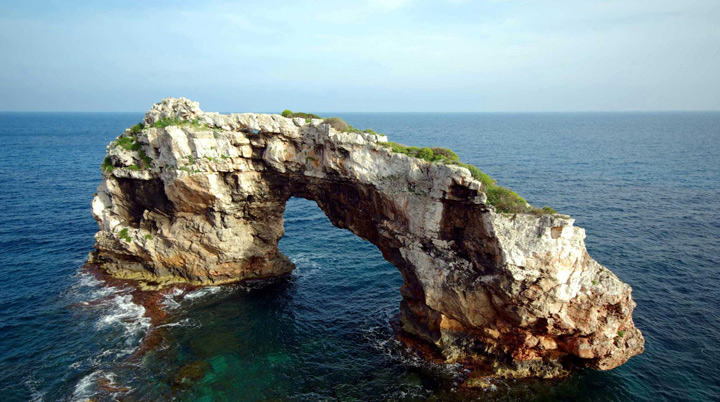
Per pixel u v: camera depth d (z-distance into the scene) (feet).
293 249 186.19
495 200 98.99
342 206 137.39
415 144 510.58
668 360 106.63
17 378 99.60
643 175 321.11
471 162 376.27
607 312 97.96
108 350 111.14
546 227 92.12
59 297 138.21
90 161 414.62
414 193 111.96
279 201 152.25
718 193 262.88
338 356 111.75
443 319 111.75
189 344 114.83
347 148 120.16
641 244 178.29
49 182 305.73
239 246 149.18
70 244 184.85
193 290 145.38
